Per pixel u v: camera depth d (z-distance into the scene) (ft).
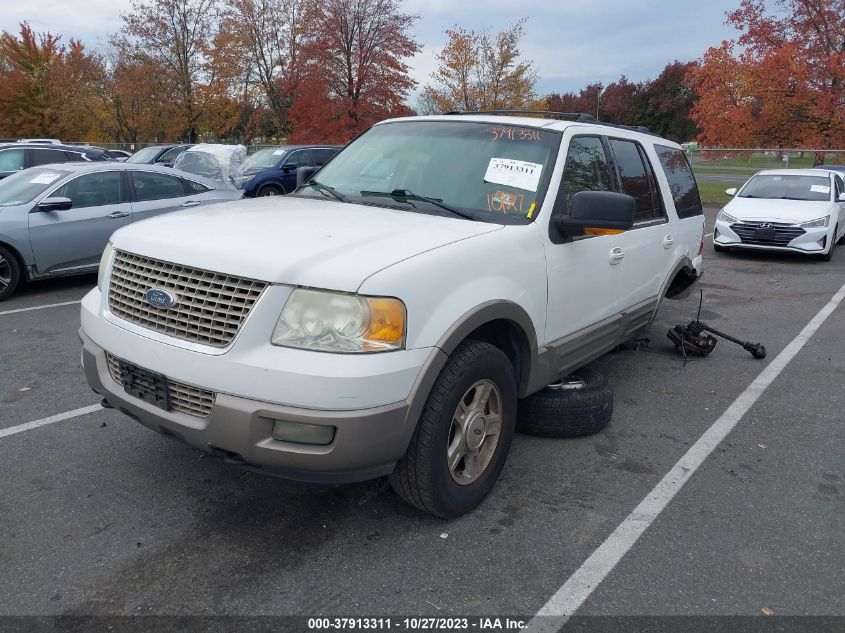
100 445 13.33
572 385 14.39
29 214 26.27
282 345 8.77
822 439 14.60
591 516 11.26
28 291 27.68
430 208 12.13
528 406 13.93
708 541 10.64
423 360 9.29
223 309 9.02
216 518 10.90
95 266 28.35
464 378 10.00
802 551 10.44
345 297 8.77
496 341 11.80
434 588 9.32
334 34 99.71
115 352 10.06
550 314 12.26
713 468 13.14
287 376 8.57
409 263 9.36
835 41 81.00
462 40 103.24
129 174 29.43
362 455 8.86
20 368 17.93
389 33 100.42
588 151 13.96
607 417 14.39
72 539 10.25
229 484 11.94
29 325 22.36
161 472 12.31
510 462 13.12
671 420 15.46
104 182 28.60
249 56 124.47
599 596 9.27
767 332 23.35
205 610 8.79
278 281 8.78
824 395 17.22
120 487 11.77
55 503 11.22
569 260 12.58
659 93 215.51
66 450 13.10
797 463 13.44
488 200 12.23
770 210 38.73
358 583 9.39
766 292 30.17
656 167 16.85
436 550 10.18
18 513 10.89
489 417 11.07
